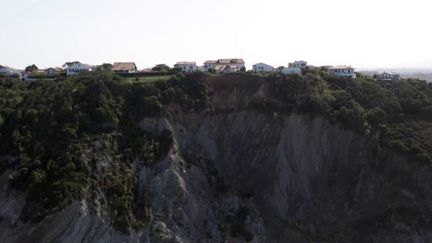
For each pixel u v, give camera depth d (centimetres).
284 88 8138
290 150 7500
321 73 9162
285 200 7081
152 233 5856
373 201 6894
